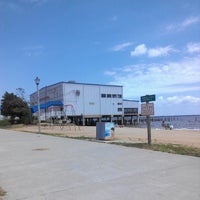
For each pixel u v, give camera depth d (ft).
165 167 29.17
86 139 65.10
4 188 23.21
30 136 78.79
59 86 244.83
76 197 20.26
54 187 23.07
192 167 28.96
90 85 255.09
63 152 42.68
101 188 22.31
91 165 31.55
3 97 191.62
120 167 29.94
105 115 264.11
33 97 307.58
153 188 21.74
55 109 184.03
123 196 20.08
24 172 29.37
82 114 248.32
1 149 49.29
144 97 49.01
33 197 20.56
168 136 76.02
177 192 20.58
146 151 40.93
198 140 62.90
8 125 178.09
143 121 354.74
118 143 52.95
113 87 270.87
